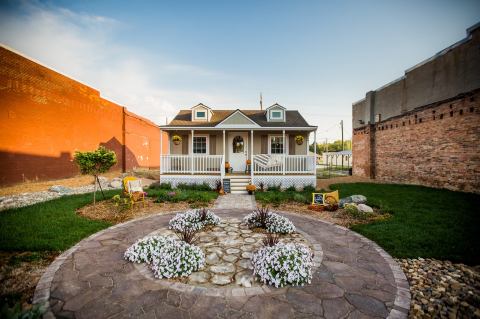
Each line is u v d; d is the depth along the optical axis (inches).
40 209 278.5
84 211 287.6
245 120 504.1
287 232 220.5
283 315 107.2
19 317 91.6
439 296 122.6
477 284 132.6
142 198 345.7
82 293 122.4
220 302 116.2
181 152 546.0
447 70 440.1
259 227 236.7
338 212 301.6
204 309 110.7
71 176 553.3
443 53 448.1
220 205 343.3
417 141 484.7
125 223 247.0
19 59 434.9
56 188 410.9
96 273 142.9
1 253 168.1
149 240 172.1
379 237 204.5
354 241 203.2
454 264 157.6
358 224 247.0
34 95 464.8
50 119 499.8
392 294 125.3
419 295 124.2
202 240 200.7
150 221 255.1
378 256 173.2
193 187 456.4
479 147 363.6
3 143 410.0
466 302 116.3
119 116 748.6
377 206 312.3
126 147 776.9
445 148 419.5
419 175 479.2
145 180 598.5
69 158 549.6
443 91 448.8
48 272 143.3
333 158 1604.3
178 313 107.6
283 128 491.8
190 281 135.3
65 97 540.4
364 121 711.1
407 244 187.5
